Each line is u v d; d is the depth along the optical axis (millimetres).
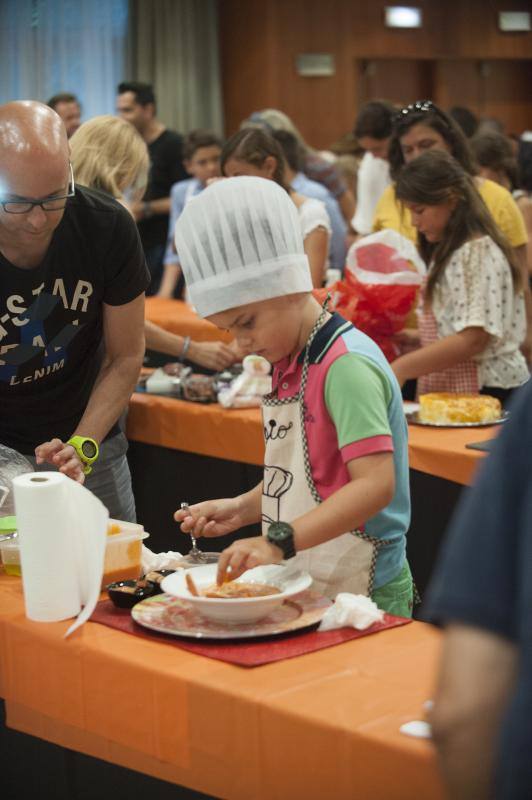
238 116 10305
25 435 2652
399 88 10758
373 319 3592
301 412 1839
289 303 1807
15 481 1744
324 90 10414
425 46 10719
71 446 2303
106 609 1808
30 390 2592
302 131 10383
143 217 6824
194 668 1525
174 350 3838
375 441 1714
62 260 2387
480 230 3375
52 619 1741
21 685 1747
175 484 3721
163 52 9797
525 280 3992
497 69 11133
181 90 9883
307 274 1836
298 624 1650
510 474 988
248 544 1657
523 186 6195
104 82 9602
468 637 961
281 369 1897
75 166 3389
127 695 1572
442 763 950
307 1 10258
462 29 10844
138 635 1669
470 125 6066
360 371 1757
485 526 980
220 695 1448
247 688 1448
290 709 1381
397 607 1915
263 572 1802
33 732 1741
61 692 1676
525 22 11047
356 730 1315
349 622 1665
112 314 2545
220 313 1816
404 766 1269
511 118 11289
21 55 9281
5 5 9211
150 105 6883
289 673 1498
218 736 1460
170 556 2074
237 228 1766
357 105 10562
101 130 3422
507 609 958
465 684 943
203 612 1654
